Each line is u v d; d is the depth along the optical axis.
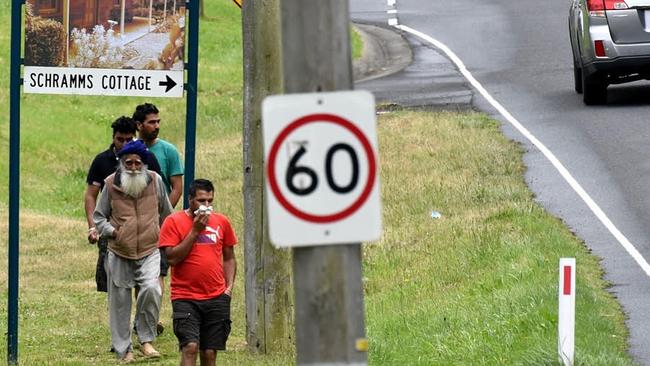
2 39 108.19
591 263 48.78
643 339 38.56
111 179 42.44
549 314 39.41
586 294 42.31
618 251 50.25
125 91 43.75
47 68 43.16
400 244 55.38
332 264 19.34
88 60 43.41
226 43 115.25
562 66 93.62
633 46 74.88
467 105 83.81
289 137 19.22
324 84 19.55
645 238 52.16
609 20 75.38
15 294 42.12
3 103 93.56
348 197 19.23
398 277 50.97
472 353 37.47
